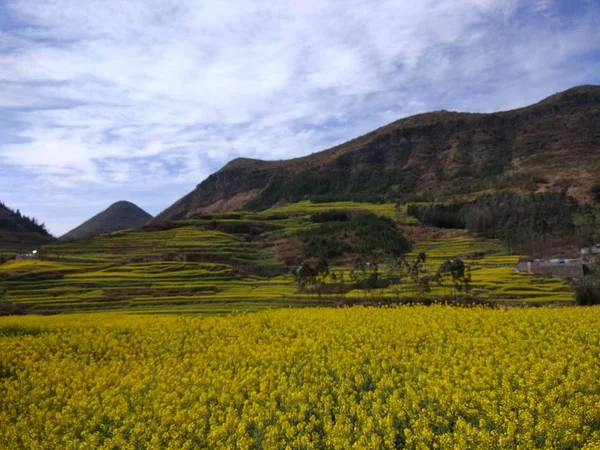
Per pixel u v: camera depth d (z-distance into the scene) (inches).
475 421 634.8
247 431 652.7
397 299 2347.4
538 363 780.0
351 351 962.1
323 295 2625.5
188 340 1189.1
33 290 3016.7
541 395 684.1
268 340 1141.7
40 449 641.0
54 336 1282.0
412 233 5206.7
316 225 5502.0
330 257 4276.6
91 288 3085.6
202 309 2365.9
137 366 978.1
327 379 792.9
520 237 4468.5
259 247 4756.4
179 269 3673.7
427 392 696.4
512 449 552.4
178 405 716.7
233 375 883.4
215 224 5718.5
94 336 1270.9
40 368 994.7
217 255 4306.1
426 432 584.7
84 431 680.4
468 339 987.3
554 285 2610.7
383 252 4269.2
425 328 1098.7
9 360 1088.2
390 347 951.0
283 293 2780.5
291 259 4247.0
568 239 4224.9
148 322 1421.0
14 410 775.7
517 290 2461.9
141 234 5319.9
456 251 4311.0
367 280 3034.0
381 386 753.6
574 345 903.1
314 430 652.7
